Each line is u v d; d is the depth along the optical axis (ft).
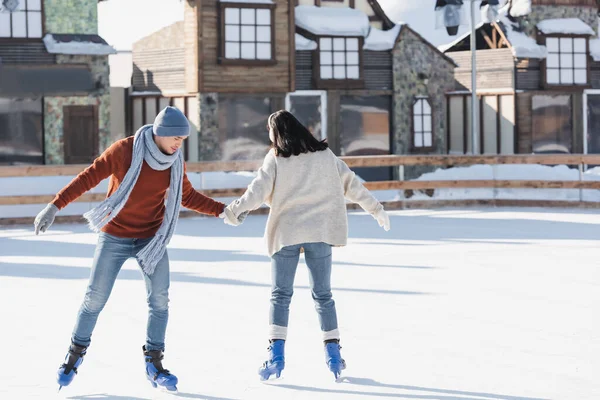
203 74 96.73
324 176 20.84
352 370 21.97
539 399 19.25
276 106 100.78
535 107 117.29
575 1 118.21
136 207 19.62
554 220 58.65
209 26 96.84
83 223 60.59
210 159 97.45
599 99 119.75
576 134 118.32
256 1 98.07
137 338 25.63
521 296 31.78
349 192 21.27
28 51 91.35
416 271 37.70
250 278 36.40
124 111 108.99
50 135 92.22
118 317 28.50
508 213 63.82
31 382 21.13
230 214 20.52
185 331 26.53
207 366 22.49
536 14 117.08
